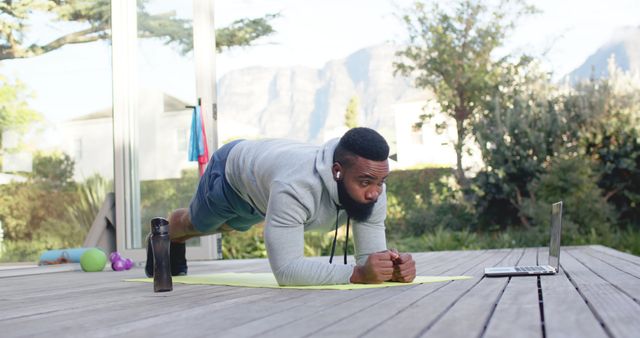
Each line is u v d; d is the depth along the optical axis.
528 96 9.02
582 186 8.42
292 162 2.62
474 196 9.16
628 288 2.41
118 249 5.94
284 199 2.57
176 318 1.93
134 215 6.00
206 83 5.87
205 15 5.92
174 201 5.88
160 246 2.80
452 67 9.57
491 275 3.05
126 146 6.04
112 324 1.87
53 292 3.16
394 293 2.39
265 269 4.58
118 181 6.00
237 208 3.04
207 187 3.06
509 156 8.80
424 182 9.58
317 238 9.09
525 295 2.25
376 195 2.55
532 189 8.68
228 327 1.72
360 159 2.48
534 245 8.55
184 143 5.89
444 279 2.92
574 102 8.68
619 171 8.59
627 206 8.65
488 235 9.12
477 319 1.73
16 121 6.67
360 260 2.81
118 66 6.07
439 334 1.53
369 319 1.77
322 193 2.63
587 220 8.44
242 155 2.89
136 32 6.08
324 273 2.66
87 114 6.43
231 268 4.77
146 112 6.03
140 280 3.65
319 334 1.57
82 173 6.47
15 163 6.69
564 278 2.90
